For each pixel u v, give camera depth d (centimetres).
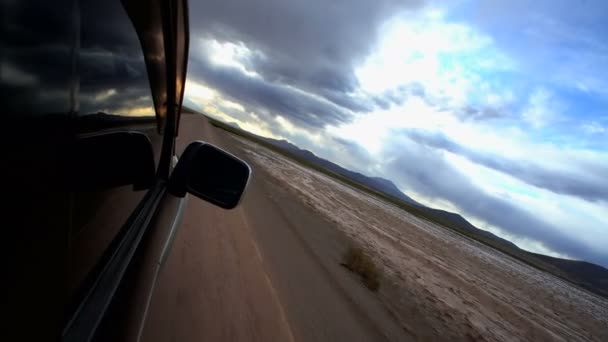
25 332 78
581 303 3666
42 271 83
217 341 378
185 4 251
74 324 116
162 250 220
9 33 62
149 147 183
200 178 256
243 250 717
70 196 99
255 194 1516
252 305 504
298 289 665
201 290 470
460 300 1409
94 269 137
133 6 166
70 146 96
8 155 63
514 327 1379
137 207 213
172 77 288
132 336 141
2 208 61
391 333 719
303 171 5991
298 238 1108
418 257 2038
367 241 1750
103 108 131
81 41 108
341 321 632
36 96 72
